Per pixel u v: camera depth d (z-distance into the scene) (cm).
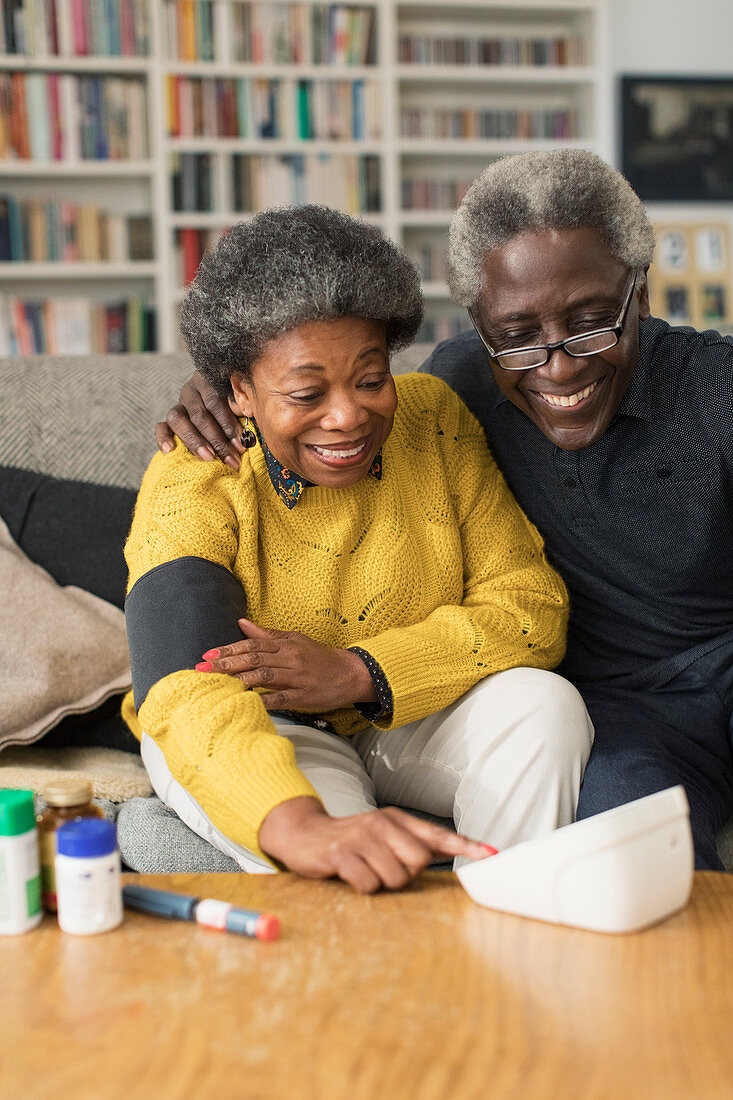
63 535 160
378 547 122
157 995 66
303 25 397
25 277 392
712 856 110
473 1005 65
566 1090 56
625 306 113
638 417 124
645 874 74
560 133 431
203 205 393
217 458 120
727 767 133
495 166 116
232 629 105
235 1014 64
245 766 89
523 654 120
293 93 399
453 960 71
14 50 371
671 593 135
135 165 383
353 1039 61
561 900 75
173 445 122
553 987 67
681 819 77
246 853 105
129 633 108
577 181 108
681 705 133
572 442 122
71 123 378
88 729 150
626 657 139
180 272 394
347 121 404
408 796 125
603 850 74
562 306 110
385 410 108
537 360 114
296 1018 63
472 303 117
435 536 126
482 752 112
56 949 73
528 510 137
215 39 389
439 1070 58
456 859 111
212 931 76
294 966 70
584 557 136
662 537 131
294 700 105
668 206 453
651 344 127
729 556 132
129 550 115
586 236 108
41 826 80
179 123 389
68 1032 62
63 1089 56
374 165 407
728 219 456
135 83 384
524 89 438
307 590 120
